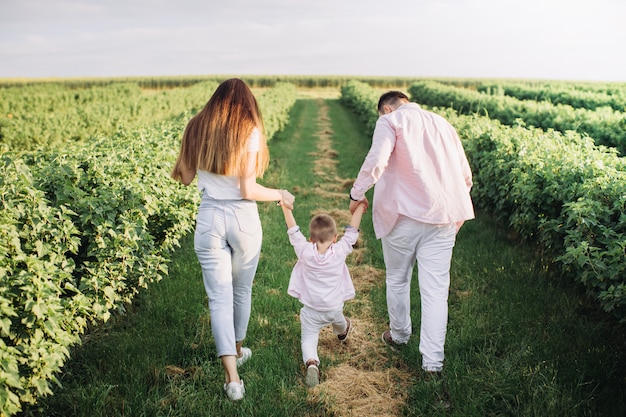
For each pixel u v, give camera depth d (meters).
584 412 2.96
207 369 3.52
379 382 3.46
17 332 2.76
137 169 4.94
